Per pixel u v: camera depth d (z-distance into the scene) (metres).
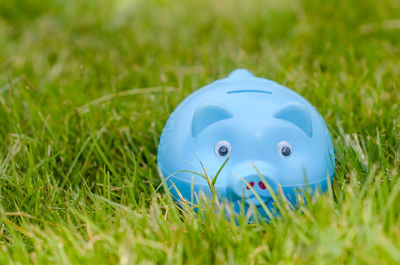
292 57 1.00
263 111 0.65
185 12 1.40
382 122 0.79
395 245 0.60
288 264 0.60
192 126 0.66
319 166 0.66
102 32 1.28
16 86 0.92
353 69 0.93
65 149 0.78
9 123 0.84
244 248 0.62
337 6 1.24
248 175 0.63
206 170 0.65
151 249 0.63
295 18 1.25
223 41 1.18
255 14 1.30
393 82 0.86
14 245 0.65
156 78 0.97
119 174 0.75
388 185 0.67
